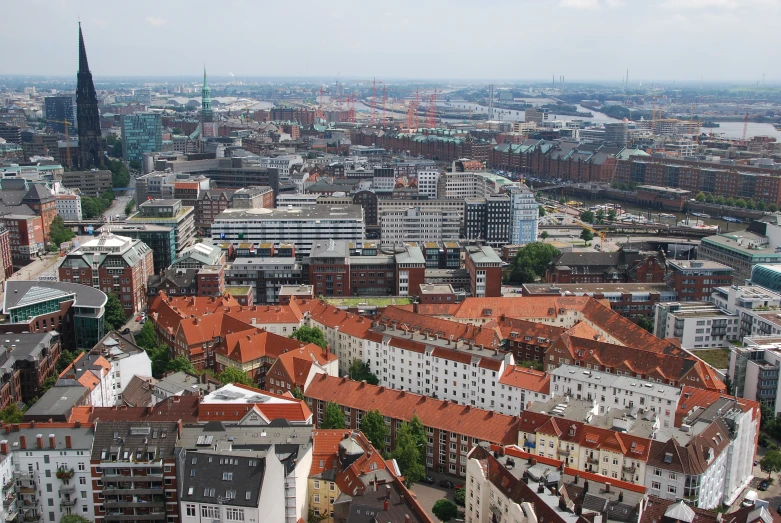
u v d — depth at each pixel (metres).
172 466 199.00
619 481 199.25
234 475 193.62
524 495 190.25
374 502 192.25
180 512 196.12
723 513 198.50
